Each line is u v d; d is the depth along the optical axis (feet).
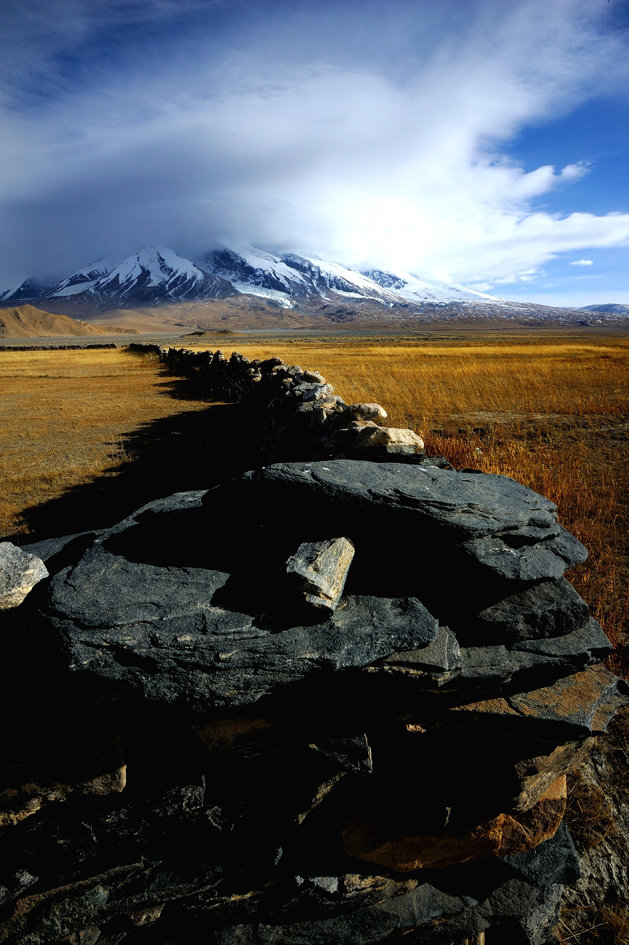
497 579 7.03
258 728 6.31
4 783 5.83
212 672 5.90
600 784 9.92
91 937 6.73
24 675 6.48
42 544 8.98
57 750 6.03
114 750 6.03
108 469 29.71
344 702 6.51
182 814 6.36
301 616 6.48
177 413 48.65
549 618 7.23
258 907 6.93
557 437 33.24
